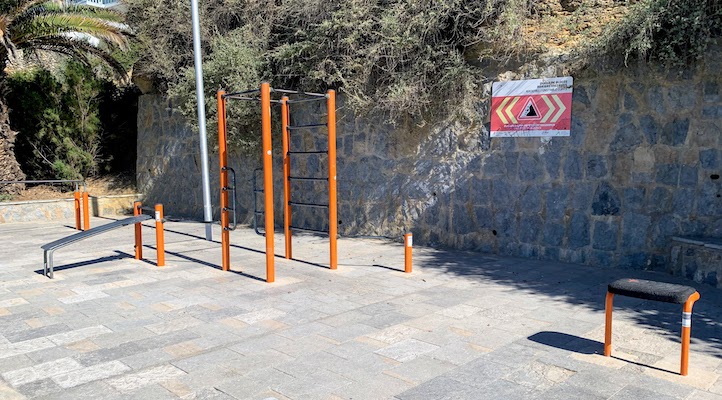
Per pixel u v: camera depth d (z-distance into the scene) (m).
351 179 10.17
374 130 9.73
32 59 16.55
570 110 7.62
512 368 4.10
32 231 11.84
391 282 6.82
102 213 14.74
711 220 6.82
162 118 14.45
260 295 6.27
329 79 9.73
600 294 6.15
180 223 12.85
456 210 8.86
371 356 4.38
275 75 10.93
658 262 7.16
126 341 4.80
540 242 8.03
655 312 5.46
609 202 7.43
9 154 14.03
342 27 9.41
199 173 13.51
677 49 6.80
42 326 5.22
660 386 3.75
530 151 8.02
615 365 4.13
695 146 6.86
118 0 15.43
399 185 9.52
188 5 13.03
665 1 6.61
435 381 3.89
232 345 4.67
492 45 8.18
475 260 8.03
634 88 7.18
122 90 16.80
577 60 7.49
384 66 9.09
